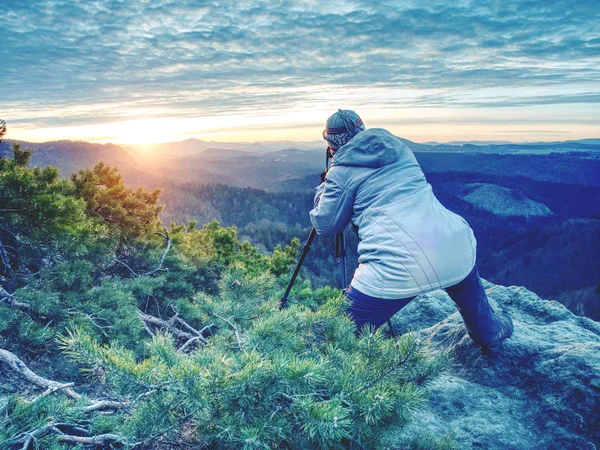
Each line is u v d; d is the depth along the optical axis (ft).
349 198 10.28
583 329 12.96
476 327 11.23
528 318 14.94
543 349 11.41
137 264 17.98
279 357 6.59
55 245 13.41
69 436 6.64
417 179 10.20
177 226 29.07
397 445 7.95
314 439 5.93
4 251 12.97
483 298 10.89
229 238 38.55
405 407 6.29
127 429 5.77
